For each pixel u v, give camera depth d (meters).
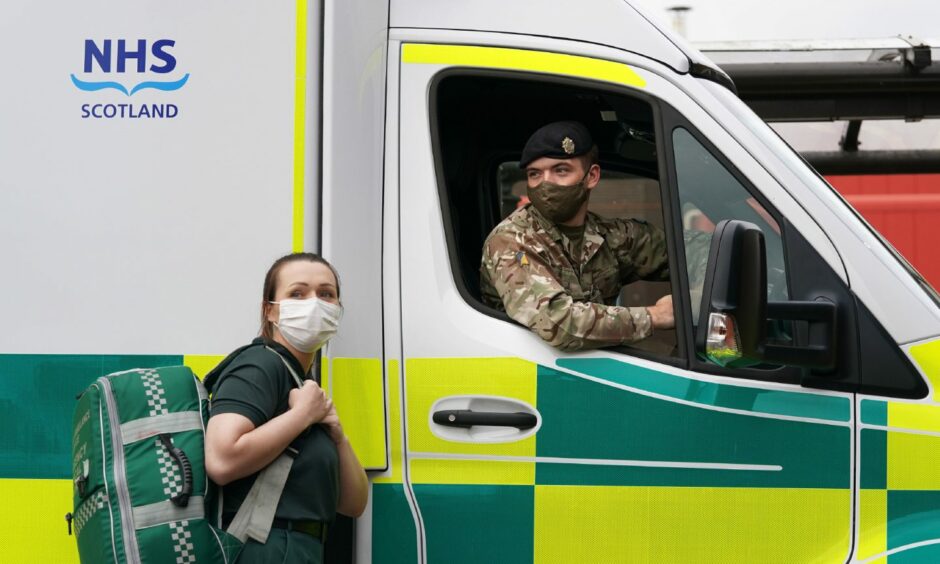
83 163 4.57
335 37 4.59
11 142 4.59
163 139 4.56
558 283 4.75
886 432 4.51
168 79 4.58
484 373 4.66
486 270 4.91
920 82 8.59
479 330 4.72
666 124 4.82
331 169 4.54
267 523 3.90
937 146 9.32
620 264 5.36
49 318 4.54
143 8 4.61
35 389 4.52
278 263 4.20
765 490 4.54
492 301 4.91
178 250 4.53
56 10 4.63
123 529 3.72
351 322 4.57
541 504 4.58
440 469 4.62
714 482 4.55
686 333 4.66
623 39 4.93
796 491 4.53
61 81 4.61
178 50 4.59
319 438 4.07
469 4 5.02
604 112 5.43
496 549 4.58
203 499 3.81
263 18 4.58
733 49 8.73
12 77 4.62
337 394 4.51
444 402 4.65
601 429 4.61
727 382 4.60
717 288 4.13
